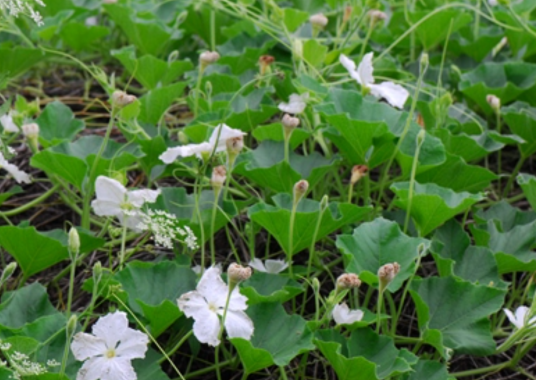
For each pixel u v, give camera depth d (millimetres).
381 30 2791
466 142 2309
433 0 2912
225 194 2125
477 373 2125
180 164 2236
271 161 2271
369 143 2221
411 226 2230
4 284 2213
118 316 1829
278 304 1964
